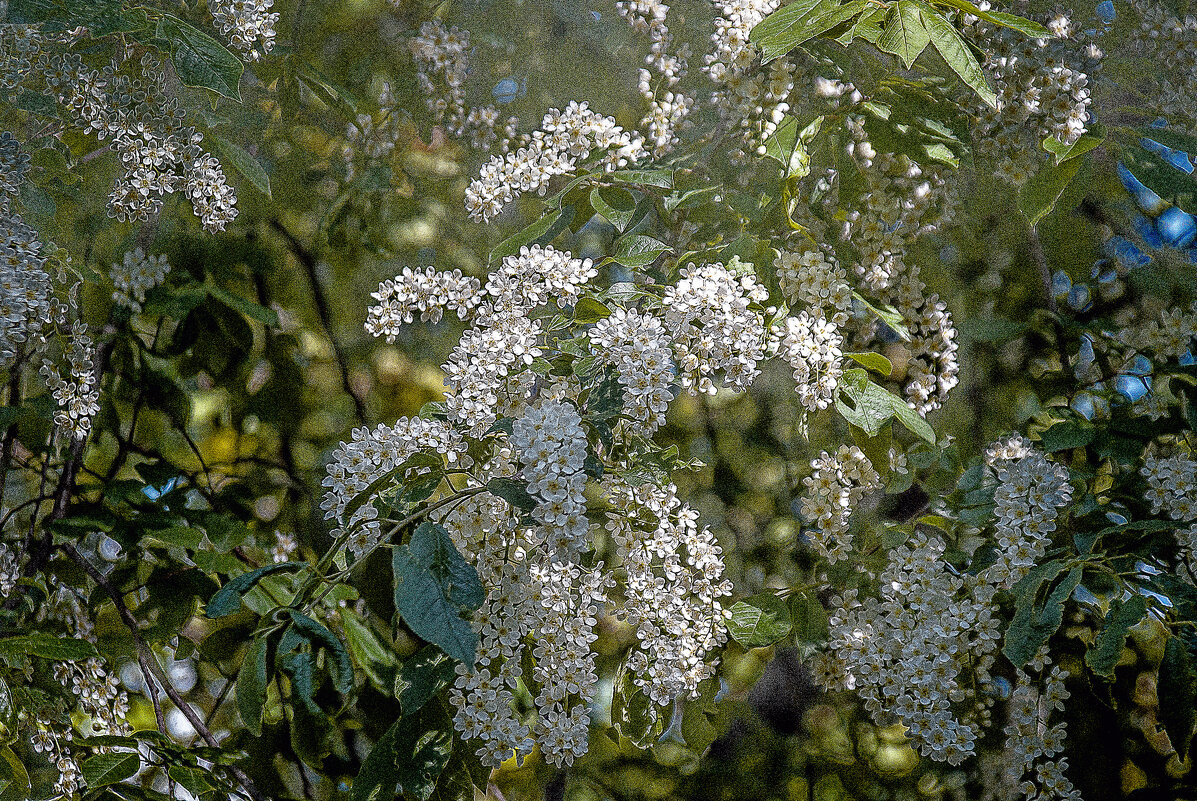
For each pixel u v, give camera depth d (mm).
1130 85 1352
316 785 1401
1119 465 1335
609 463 1228
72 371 1327
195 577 1378
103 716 1343
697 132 1324
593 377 1199
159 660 1416
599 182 1278
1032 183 1286
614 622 1388
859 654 1285
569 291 1223
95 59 1305
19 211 1298
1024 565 1257
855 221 1299
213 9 1306
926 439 1249
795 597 1309
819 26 1213
